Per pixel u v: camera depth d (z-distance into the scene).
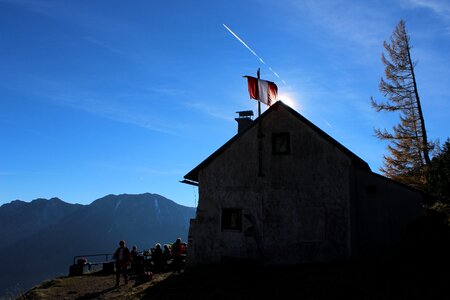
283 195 17.17
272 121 18.02
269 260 16.72
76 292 15.31
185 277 15.40
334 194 16.48
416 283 10.62
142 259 21.14
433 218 13.96
